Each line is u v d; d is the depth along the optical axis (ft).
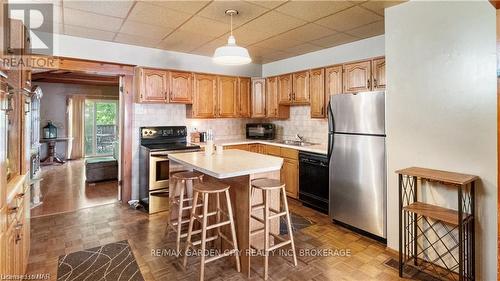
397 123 8.54
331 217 11.14
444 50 7.46
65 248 8.95
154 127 14.29
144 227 10.72
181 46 13.57
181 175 9.23
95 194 15.05
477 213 6.99
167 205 12.68
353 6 8.77
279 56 15.66
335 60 13.66
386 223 9.11
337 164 10.79
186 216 10.05
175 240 9.61
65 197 14.47
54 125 25.75
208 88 15.23
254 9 9.07
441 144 7.59
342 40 12.56
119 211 12.50
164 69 13.70
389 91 8.73
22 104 6.91
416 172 7.43
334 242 9.58
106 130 29.76
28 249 7.97
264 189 7.56
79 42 12.10
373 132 9.44
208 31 11.28
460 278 6.57
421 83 7.95
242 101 16.57
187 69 15.05
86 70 12.39
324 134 14.82
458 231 6.93
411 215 8.27
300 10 9.15
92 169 17.53
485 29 6.75
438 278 7.48
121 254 8.61
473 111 6.99
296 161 13.70
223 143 15.16
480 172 6.93
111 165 18.11
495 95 6.63
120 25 10.61
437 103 7.63
